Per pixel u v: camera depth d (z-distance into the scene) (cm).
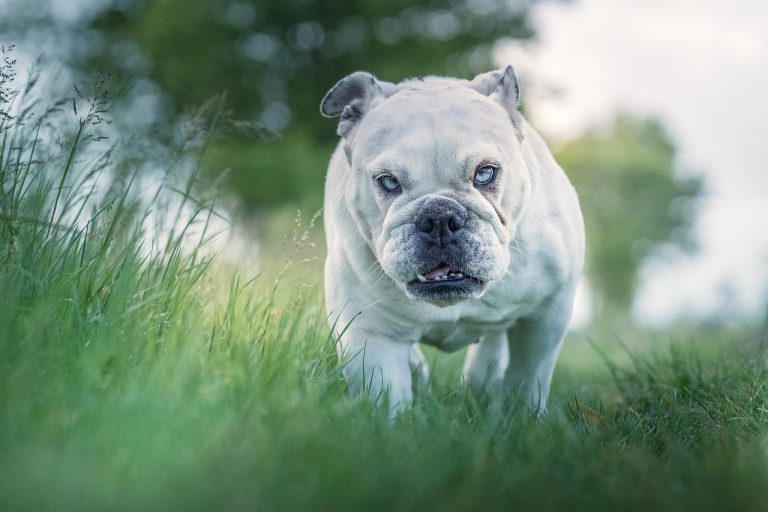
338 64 2866
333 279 627
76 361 464
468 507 355
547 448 449
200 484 361
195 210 643
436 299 548
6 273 517
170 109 2734
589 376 991
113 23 2969
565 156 3644
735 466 416
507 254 570
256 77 2794
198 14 2772
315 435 423
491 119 579
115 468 371
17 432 390
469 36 2866
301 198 2520
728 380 654
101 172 642
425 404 585
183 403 434
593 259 5994
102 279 562
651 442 519
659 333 1956
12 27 2770
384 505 356
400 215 544
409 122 570
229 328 571
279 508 348
